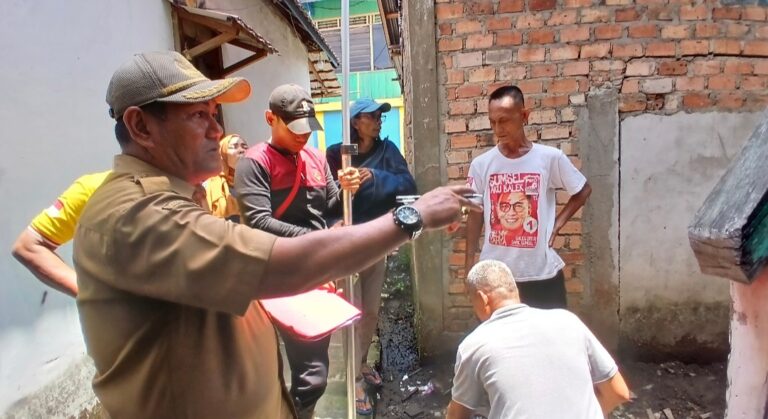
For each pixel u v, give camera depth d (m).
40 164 2.36
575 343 1.72
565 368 1.66
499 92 2.52
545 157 2.55
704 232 0.73
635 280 3.10
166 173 1.03
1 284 2.12
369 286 2.88
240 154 2.55
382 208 2.77
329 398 2.88
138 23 3.34
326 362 2.29
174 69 1.01
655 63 2.96
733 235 0.66
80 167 2.66
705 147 2.99
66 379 2.49
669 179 3.02
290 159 2.29
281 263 0.83
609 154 3.02
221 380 1.02
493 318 1.83
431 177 3.12
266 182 2.21
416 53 3.05
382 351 3.45
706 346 3.11
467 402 1.82
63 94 2.54
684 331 3.11
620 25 2.95
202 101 0.99
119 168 0.99
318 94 11.52
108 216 0.89
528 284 2.58
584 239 3.09
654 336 3.13
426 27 3.02
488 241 2.67
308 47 8.55
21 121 2.25
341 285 2.40
